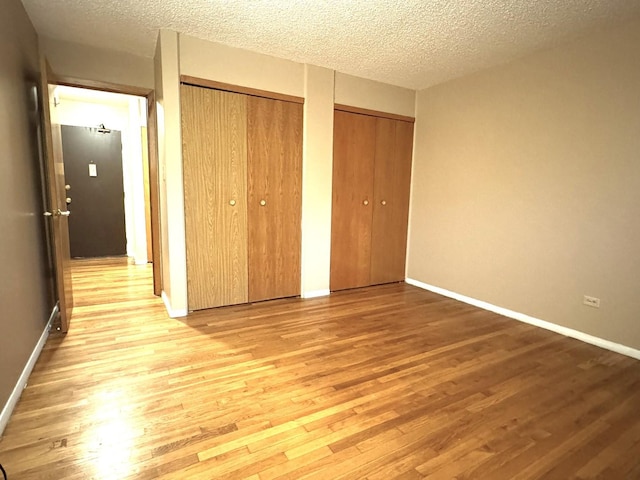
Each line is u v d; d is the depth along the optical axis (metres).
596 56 2.68
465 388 2.09
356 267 4.23
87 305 3.44
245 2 2.38
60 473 1.39
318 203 3.82
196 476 1.40
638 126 2.48
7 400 1.74
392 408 1.88
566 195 2.91
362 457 1.52
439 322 3.18
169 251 3.08
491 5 2.33
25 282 2.20
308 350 2.55
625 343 2.60
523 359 2.48
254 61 3.28
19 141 2.25
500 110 3.38
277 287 3.73
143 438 1.60
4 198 1.90
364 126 4.02
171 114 2.94
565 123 2.88
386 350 2.58
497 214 3.45
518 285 3.29
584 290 2.82
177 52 2.90
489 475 1.44
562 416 1.84
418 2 2.33
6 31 2.06
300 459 1.50
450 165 3.92
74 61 3.11
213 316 3.19
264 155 3.46
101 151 5.55
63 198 3.04
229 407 1.85
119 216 5.78
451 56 3.22
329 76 3.68
